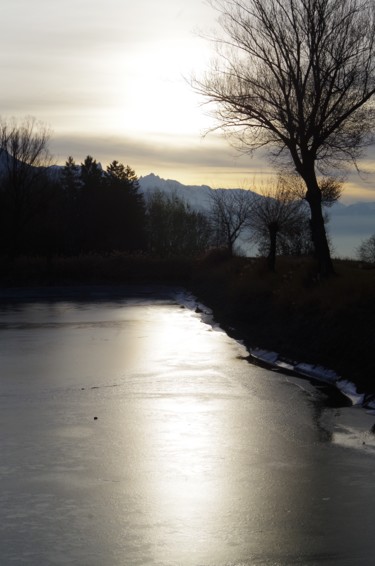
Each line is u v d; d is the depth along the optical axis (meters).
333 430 11.05
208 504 7.71
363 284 20.28
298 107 24.11
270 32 24.59
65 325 27.16
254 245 63.22
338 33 23.89
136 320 29.06
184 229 96.50
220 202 59.41
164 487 8.27
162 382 15.16
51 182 77.88
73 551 6.45
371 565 6.09
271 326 22.05
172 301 39.69
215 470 8.95
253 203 57.88
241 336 22.94
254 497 7.93
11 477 8.63
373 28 24.02
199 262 51.91
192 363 17.83
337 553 6.37
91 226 90.44
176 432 10.89
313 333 18.47
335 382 14.84
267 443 10.27
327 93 24.09
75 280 54.56
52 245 68.62
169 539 6.73
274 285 27.69
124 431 10.94
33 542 6.66
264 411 12.38
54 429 11.05
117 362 17.94
